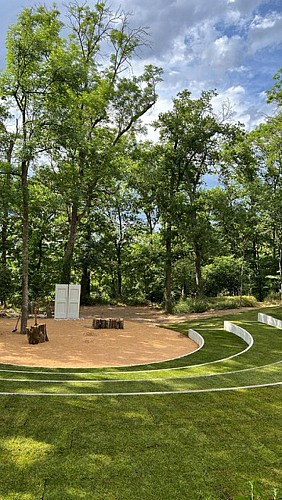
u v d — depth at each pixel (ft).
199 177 90.94
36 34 47.06
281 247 92.22
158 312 83.51
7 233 80.59
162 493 13.10
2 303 78.54
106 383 25.90
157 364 35.12
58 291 65.87
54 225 92.73
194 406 21.03
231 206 83.56
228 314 71.05
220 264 107.65
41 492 12.97
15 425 17.97
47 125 47.78
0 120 49.03
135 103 76.23
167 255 84.38
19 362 34.37
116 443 16.53
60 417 19.03
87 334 50.55
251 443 16.83
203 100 82.74
